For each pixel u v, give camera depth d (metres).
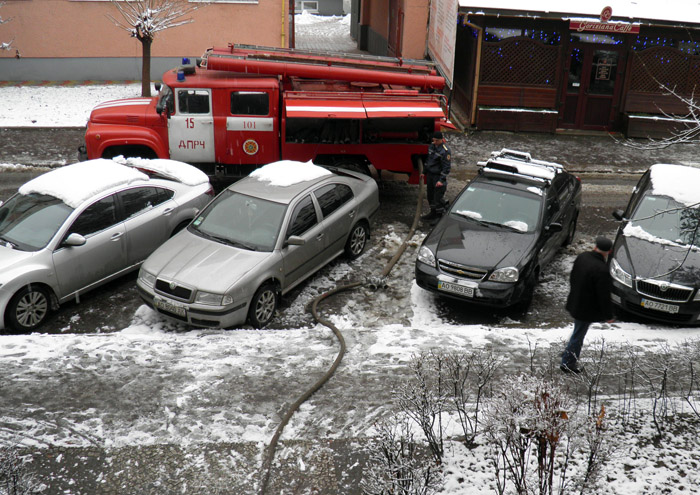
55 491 4.97
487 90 17.77
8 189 12.12
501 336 7.73
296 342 7.51
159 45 19.98
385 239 10.91
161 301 7.78
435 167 11.45
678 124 17.55
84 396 6.17
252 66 11.60
